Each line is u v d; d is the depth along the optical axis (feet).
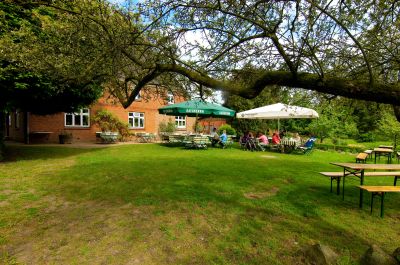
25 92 33.71
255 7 11.19
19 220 15.34
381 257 10.56
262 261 11.07
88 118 72.79
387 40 13.16
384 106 18.62
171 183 23.41
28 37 17.54
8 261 11.01
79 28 13.66
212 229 14.10
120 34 13.04
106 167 31.19
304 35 11.44
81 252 11.76
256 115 50.37
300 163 36.68
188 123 95.35
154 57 14.21
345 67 14.26
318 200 19.27
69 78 15.28
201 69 14.35
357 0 11.37
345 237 13.42
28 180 24.95
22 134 70.38
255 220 15.33
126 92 17.33
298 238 13.17
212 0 11.46
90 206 17.71
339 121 65.36
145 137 74.28
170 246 12.30
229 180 24.81
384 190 16.03
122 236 13.28
